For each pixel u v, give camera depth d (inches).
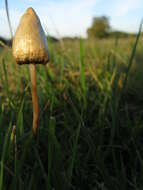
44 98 4.2
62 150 3.0
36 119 2.6
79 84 5.3
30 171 2.5
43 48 2.4
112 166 2.8
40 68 5.5
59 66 6.7
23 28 2.3
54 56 7.1
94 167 2.8
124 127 3.5
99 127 3.3
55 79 5.6
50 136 2.1
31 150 2.8
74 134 2.9
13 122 3.4
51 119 2.1
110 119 3.7
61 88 4.8
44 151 2.9
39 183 2.4
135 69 6.2
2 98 4.7
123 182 2.4
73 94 4.4
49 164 2.1
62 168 2.3
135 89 5.1
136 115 4.0
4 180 2.2
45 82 4.7
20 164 2.2
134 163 2.8
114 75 4.2
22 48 2.3
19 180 2.0
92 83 5.4
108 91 3.9
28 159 2.7
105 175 2.4
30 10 2.4
